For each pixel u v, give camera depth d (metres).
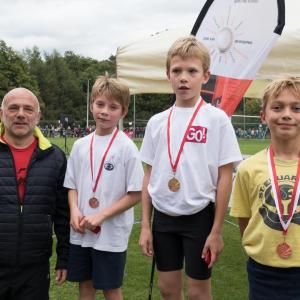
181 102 2.86
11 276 2.82
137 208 8.67
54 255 5.23
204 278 2.75
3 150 2.86
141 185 3.03
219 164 2.75
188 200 2.70
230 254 5.45
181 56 2.78
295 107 2.39
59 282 3.09
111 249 2.99
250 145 26.59
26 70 68.88
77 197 3.11
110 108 3.09
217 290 4.30
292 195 2.37
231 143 2.75
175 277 2.84
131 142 3.12
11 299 2.88
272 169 2.44
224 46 4.42
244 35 4.32
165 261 2.82
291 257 2.33
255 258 2.43
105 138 3.12
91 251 3.03
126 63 6.23
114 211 2.96
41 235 2.86
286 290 2.36
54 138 46.69
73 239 3.06
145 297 4.12
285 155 2.46
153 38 6.33
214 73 4.46
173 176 2.75
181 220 2.76
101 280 2.99
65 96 76.94
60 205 3.09
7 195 2.80
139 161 3.04
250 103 36.16
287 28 5.56
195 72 2.77
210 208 2.78
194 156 2.74
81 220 2.97
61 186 3.05
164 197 2.77
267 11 4.20
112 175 3.04
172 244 2.81
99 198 3.03
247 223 2.61
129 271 4.81
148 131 2.97
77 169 3.14
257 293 2.44
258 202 2.45
